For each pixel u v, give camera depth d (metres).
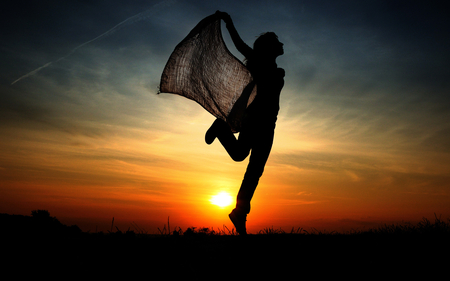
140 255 2.11
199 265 2.00
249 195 3.03
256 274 1.88
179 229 3.02
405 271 1.90
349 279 1.81
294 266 1.99
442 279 1.77
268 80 3.14
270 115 3.09
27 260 1.86
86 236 2.56
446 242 2.35
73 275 1.74
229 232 3.14
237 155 3.14
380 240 2.55
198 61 3.56
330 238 2.66
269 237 2.71
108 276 1.77
